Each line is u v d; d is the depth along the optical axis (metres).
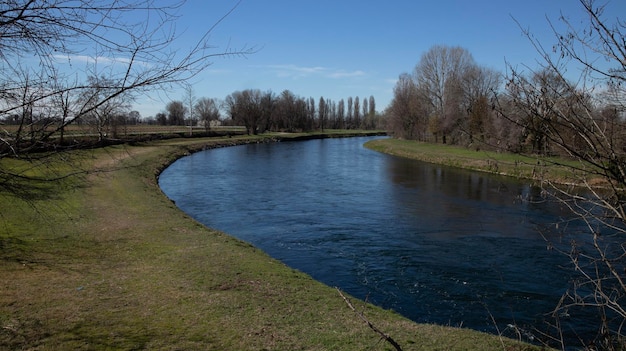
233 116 85.00
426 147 49.69
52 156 3.82
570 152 3.04
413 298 10.37
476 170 34.44
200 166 36.50
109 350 6.22
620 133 2.98
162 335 6.80
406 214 19.19
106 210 16.34
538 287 10.93
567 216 17.59
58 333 6.68
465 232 16.14
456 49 47.94
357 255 13.55
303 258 13.25
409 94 63.53
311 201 22.03
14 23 3.48
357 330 7.32
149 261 10.76
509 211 19.64
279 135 80.94
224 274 9.89
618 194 2.97
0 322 6.95
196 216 18.70
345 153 50.16
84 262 10.51
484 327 8.97
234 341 6.70
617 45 2.86
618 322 8.93
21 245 11.52
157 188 23.55
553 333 8.55
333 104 122.81
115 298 8.31
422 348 6.71
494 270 12.15
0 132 3.55
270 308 8.12
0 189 4.59
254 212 19.53
